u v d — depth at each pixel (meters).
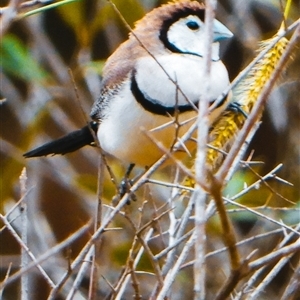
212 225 6.31
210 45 3.48
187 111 5.13
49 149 6.05
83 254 3.98
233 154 3.29
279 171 7.06
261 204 6.67
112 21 7.59
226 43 7.59
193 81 5.17
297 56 7.05
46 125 7.97
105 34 8.13
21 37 8.06
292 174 7.02
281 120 7.20
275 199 6.72
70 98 7.73
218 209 3.22
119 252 6.56
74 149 6.07
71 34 8.70
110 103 5.41
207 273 6.29
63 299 6.37
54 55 7.83
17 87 8.45
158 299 3.74
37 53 7.77
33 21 7.80
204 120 3.36
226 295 3.41
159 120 5.16
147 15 5.52
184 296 6.07
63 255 7.44
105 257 6.61
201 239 3.38
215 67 5.20
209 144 4.25
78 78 7.74
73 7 7.47
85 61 7.50
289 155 7.09
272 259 3.38
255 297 4.20
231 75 7.82
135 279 4.05
